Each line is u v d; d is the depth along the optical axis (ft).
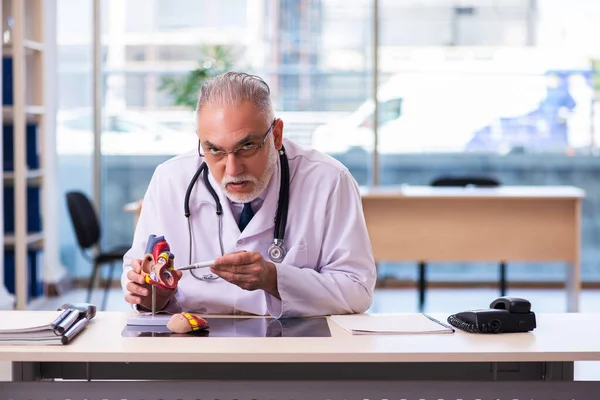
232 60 19.02
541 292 19.42
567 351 5.46
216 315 6.69
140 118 19.72
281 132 6.57
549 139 19.93
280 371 6.50
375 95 19.77
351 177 7.11
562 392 5.82
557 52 19.70
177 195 6.93
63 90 19.44
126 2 19.48
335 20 19.70
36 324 5.73
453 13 19.70
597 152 19.93
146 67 19.62
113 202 19.89
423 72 19.83
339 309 6.59
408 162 20.07
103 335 5.86
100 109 19.61
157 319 6.19
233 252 6.28
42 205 16.97
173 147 19.79
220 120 5.98
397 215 15.35
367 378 6.50
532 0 19.60
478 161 20.03
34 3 16.49
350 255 6.78
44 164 16.88
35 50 16.46
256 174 6.18
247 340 5.69
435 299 18.47
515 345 5.60
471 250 15.35
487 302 18.12
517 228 15.29
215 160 6.17
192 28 19.61
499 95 19.83
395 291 19.44
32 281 16.51
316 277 6.51
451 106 19.89
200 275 6.77
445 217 15.33
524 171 20.02
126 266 6.93
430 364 6.48
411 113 19.94
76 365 6.51
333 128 19.88
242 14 19.61
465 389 5.80
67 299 17.84
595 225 20.08
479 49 19.74
